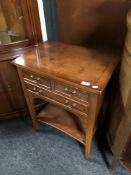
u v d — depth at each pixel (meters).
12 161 1.23
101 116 1.24
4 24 1.16
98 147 1.29
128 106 0.80
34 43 1.19
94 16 1.14
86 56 1.03
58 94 0.97
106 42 1.21
